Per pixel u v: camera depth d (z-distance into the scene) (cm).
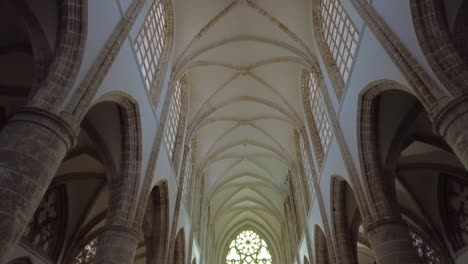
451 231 1870
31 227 1639
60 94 833
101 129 1458
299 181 2539
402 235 1144
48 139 762
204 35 2017
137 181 1318
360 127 1342
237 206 3638
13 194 671
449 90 824
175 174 1942
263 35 2077
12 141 725
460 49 935
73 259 1903
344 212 1730
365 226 1241
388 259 1107
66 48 888
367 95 1283
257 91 2436
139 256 2641
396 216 1196
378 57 1138
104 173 1875
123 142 1348
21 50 1189
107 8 1081
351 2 1298
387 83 1127
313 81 2105
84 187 1933
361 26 1279
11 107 1432
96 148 1482
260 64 2247
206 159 2784
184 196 2206
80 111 872
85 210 1944
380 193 1257
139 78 1356
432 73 881
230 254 3703
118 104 1315
